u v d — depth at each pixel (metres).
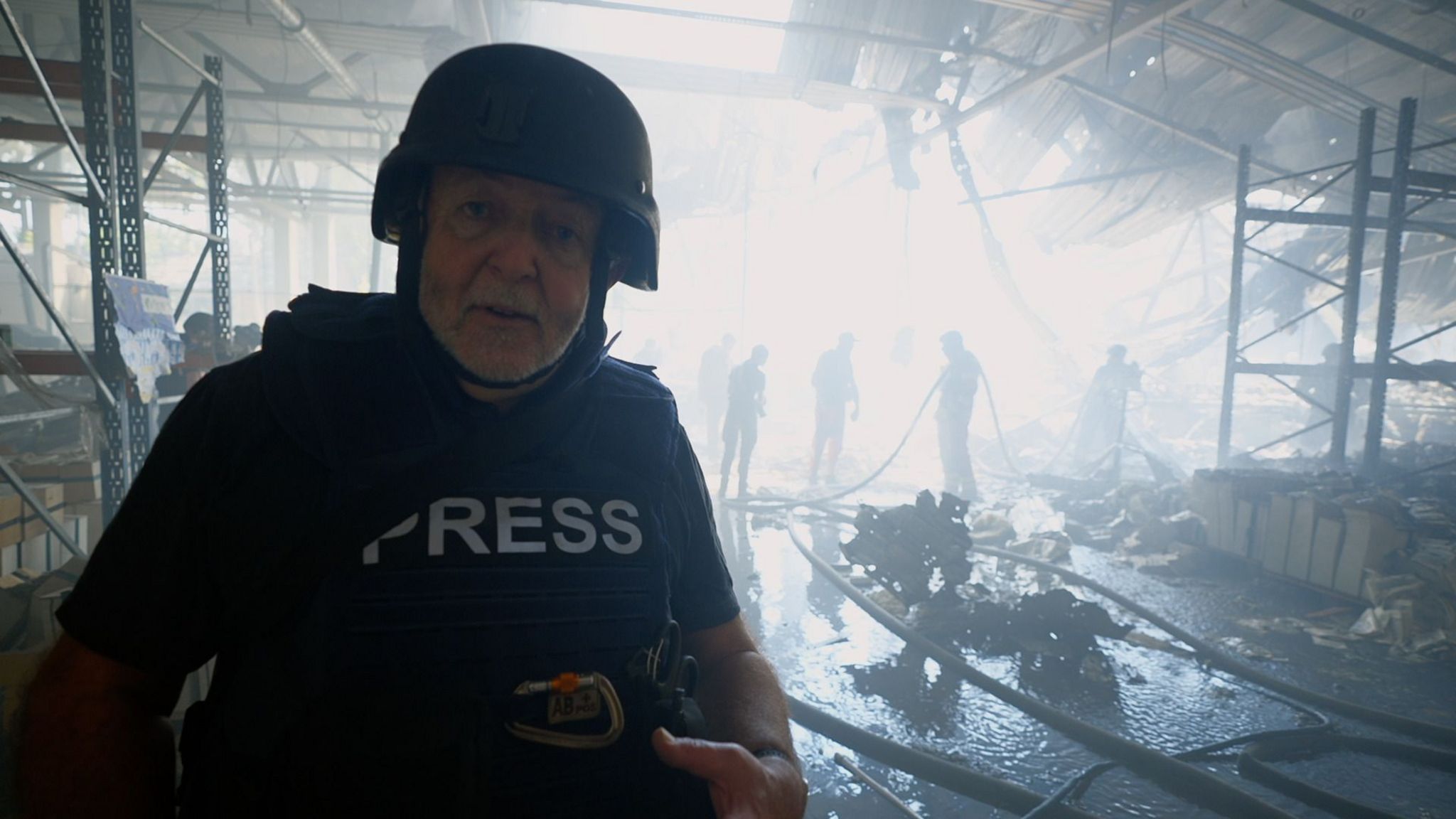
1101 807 2.70
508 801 0.69
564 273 0.79
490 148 0.76
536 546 0.75
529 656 0.72
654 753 0.78
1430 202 7.86
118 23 4.24
